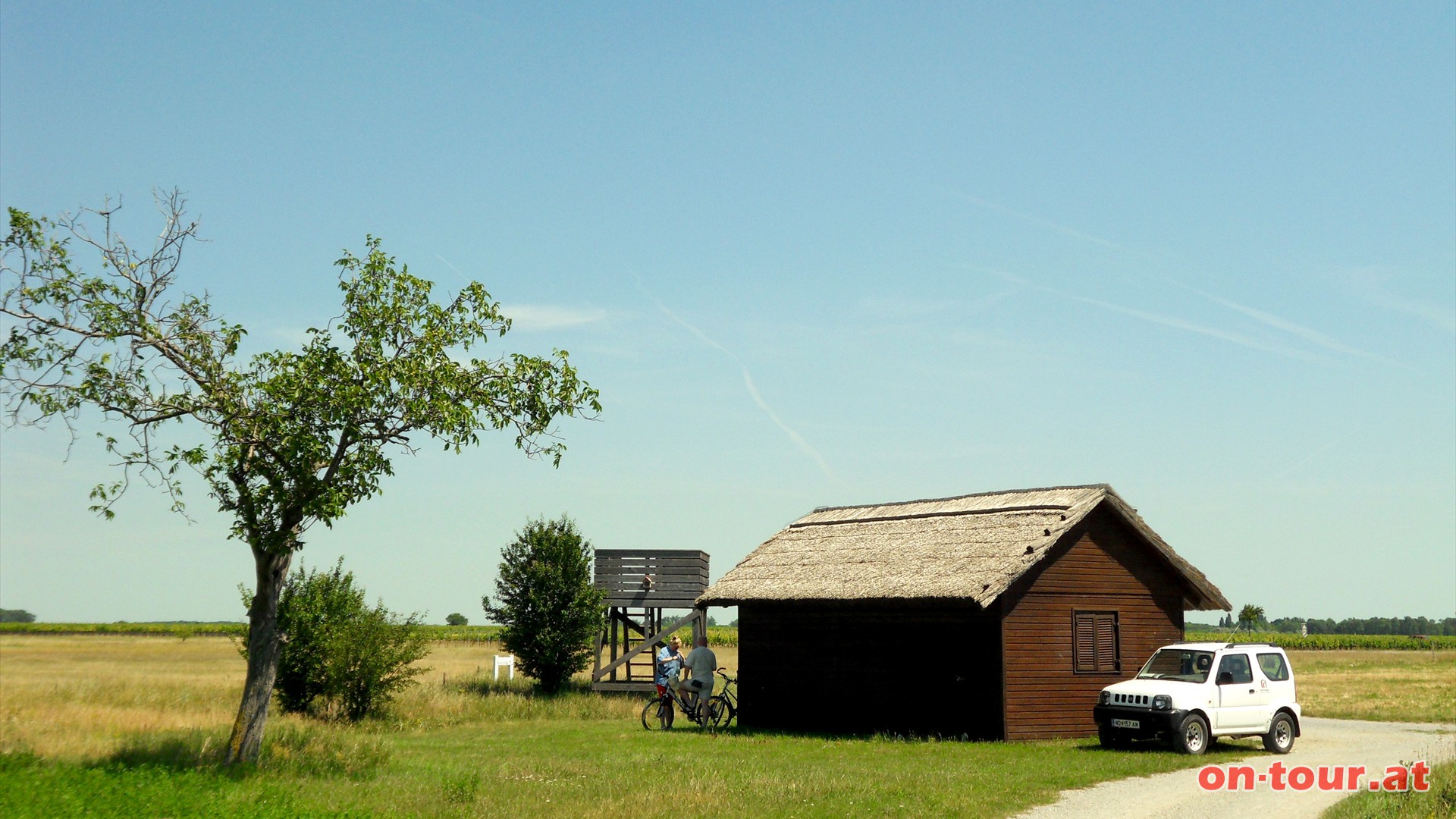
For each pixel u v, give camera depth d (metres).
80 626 126.50
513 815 14.34
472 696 34.38
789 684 29.75
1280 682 23.02
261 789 15.52
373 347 19.23
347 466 18.72
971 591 24.45
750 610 31.17
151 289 18.34
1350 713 33.53
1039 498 27.81
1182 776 18.66
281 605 29.48
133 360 18.14
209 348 18.55
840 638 28.70
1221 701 22.08
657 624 41.38
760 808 14.88
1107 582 27.16
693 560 40.59
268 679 18.80
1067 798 16.17
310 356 18.81
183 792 14.55
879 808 14.88
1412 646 109.94
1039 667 25.59
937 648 26.52
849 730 28.03
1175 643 27.97
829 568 29.28
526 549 39.41
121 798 13.89
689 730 28.59
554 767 19.30
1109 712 22.53
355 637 28.84
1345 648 109.88
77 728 23.47
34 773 15.57
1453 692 42.62
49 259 17.91
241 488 18.38
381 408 19.16
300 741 20.41
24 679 41.22
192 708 29.78
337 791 16.09
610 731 28.11
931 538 28.56
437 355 19.70
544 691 38.84
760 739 25.62
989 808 15.11
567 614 38.06
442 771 18.86
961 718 25.73
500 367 20.36
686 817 14.23
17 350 17.70
